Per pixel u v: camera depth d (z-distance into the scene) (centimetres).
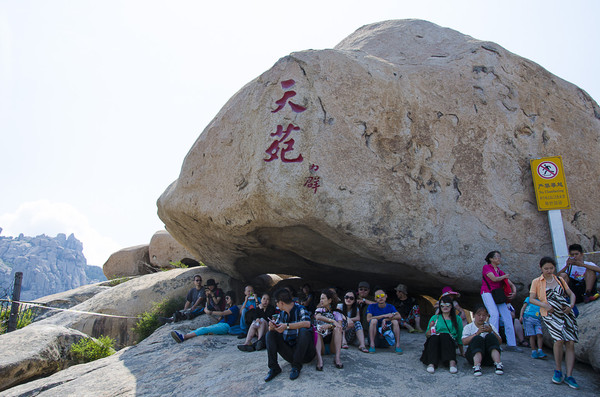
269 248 882
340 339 585
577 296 673
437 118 824
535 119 881
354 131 747
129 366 682
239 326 823
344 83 765
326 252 812
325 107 742
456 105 845
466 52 910
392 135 775
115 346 992
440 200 783
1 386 697
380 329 671
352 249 762
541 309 543
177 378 603
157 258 1748
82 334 892
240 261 999
